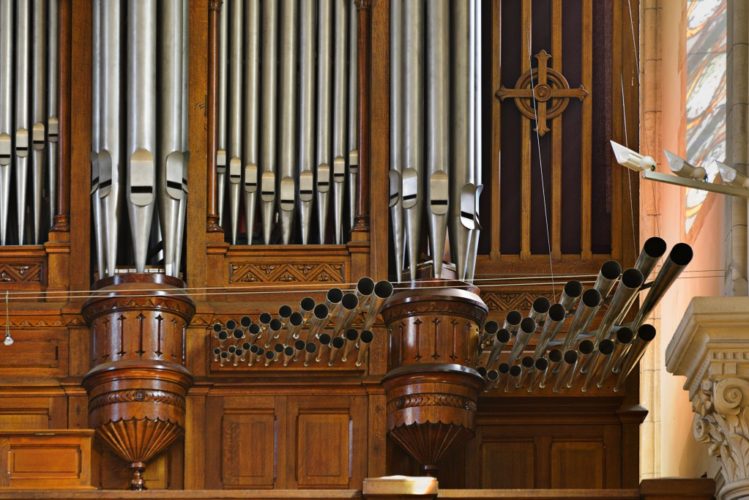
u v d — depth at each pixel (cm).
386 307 1853
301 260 1900
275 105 1938
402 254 1886
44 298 1881
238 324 1867
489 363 1827
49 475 1730
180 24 1922
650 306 1639
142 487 1822
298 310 1852
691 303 1543
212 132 1922
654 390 2072
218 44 1941
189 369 1858
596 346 1703
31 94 1938
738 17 1656
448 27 1914
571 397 1869
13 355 1862
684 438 1888
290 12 1955
